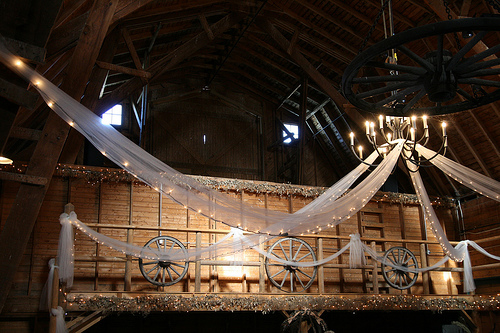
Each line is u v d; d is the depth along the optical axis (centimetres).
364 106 559
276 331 1209
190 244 1065
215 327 1166
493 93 531
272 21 1265
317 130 1677
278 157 1683
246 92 1703
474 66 478
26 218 727
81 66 773
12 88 520
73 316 904
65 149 1030
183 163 1569
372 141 709
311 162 1680
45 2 516
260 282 1020
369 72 1253
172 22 1180
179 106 1622
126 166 708
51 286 860
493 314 1160
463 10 921
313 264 1045
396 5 1078
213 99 1673
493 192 935
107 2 778
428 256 1270
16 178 723
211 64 1570
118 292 890
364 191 939
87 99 981
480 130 1209
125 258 937
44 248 973
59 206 1006
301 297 1005
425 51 1137
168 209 1080
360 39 1202
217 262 991
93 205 1032
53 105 647
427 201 1081
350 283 1177
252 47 1480
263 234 844
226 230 1061
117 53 1225
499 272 1225
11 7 503
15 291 936
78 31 768
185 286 1050
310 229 894
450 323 1295
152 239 969
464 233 1342
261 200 1161
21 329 931
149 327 1122
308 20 1221
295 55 1273
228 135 1655
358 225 1232
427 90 490
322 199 953
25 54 512
